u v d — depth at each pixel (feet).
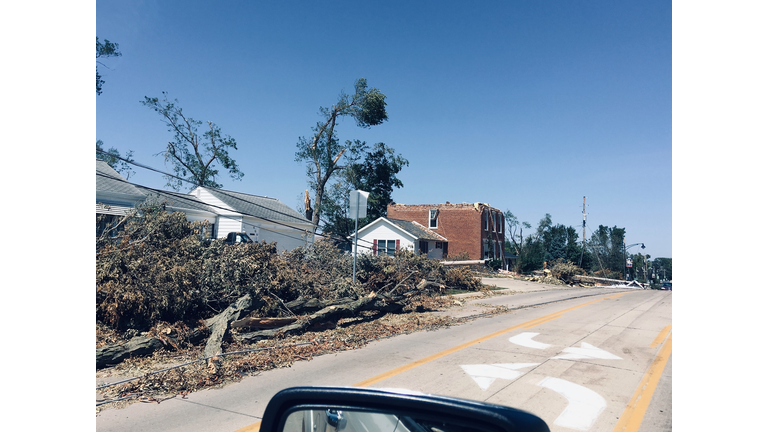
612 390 22.38
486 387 22.93
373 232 126.82
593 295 77.15
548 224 254.47
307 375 25.38
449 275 81.35
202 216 89.04
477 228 141.90
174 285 33.24
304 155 137.28
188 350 29.94
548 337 36.11
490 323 43.60
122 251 33.86
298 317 37.91
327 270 58.08
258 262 40.60
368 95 132.26
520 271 147.23
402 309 50.98
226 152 136.87
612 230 256.93
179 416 18.95
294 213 113.91
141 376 23.67
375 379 24.41
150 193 76.48
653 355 29.76
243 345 31.83
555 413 19.31
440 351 31.24
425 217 147.95
